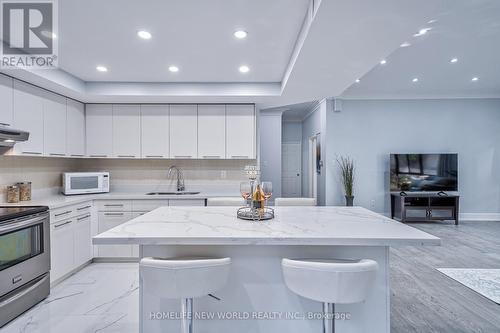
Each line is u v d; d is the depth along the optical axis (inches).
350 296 50.3
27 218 93.9
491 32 119.2
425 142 236.1
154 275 52.8
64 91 128.8
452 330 82.5
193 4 73.5
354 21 69.6
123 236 58.9
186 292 53.0
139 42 95.6
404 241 57.6
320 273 50.3
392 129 236.4
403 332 81.4
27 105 113.4
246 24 84.0
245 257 68.6
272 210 87.6
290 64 108.7
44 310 93.8
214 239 58.5
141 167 166.2
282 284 68.8
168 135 155.2
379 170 237.0
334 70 104.6
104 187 153.4
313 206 105.7
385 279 67.6
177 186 165.0
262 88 140.4
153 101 150.8
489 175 234.5
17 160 120.7
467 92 228.5
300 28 86.2
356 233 61.5
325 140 238.4
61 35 90.0
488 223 223.0
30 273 94.7
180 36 91.5
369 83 199.2
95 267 133.6
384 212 236.2
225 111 156.6
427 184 225.0
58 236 112.7
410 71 171.6
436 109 235.3
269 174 274.1
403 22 70.2
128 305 97.0
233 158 157.9
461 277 120.4
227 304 69.1
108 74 126.7
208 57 108.7
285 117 329.1
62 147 134.6
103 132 153.4
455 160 224.8
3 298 84.6
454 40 127.1
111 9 75.4
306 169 317.1
